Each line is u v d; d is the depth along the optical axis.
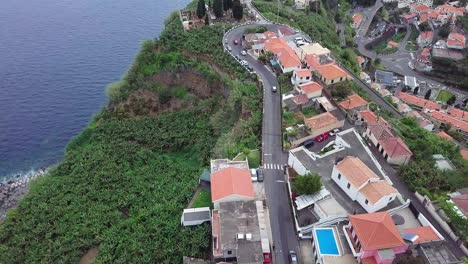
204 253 72.69
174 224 79.88
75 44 180.50
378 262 63.06
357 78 133.88
